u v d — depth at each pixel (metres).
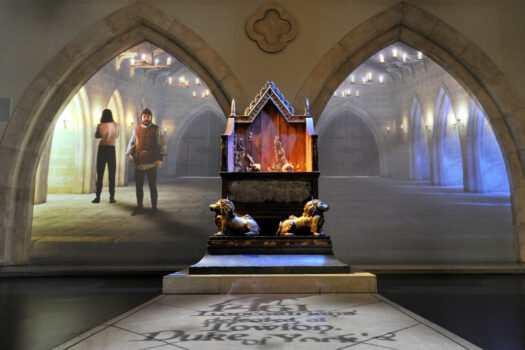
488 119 5.88
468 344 1.99
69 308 3.13
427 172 17.05
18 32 5.86
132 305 3.25
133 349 1.91
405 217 9.35
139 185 10.18
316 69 5.87
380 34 6.05
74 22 5.89
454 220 8.98
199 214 9.81
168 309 2.75
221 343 1.99
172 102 18.47
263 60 5.90
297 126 5.02
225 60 5.89
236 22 5.98
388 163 18.83
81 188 12.38
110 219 9.21
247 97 5.80
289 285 3.32
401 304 3.23
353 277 3.34
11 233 5.53
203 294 3.29
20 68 5.78
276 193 4.33
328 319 2.48
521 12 5.88
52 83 5.75
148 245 7.30
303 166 4.93
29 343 2.16
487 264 5.40
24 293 3.85
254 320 2.45
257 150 4.96
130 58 15.03
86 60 5.96
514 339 2.25
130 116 15.26
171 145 18.25
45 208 10.04
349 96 19.33
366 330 2.23
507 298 3.48
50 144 10.88
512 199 5.69
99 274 5.16
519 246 5.57
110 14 5.92
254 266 3.46
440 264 5.44
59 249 6.87
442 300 3.39
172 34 5.90
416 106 17.14
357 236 7.79
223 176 4.36
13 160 5.58
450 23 5.88
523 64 5.75
